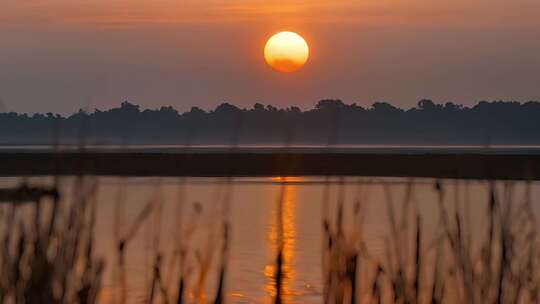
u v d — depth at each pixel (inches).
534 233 671.1
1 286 567.2
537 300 647.8
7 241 573.3
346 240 609.6
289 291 1752.0
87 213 570.3
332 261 604.4
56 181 566.3
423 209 3683.6
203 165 6953.7
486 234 654.5
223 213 599.8
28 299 565.3
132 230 634.8
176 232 618.8
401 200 4333.2
